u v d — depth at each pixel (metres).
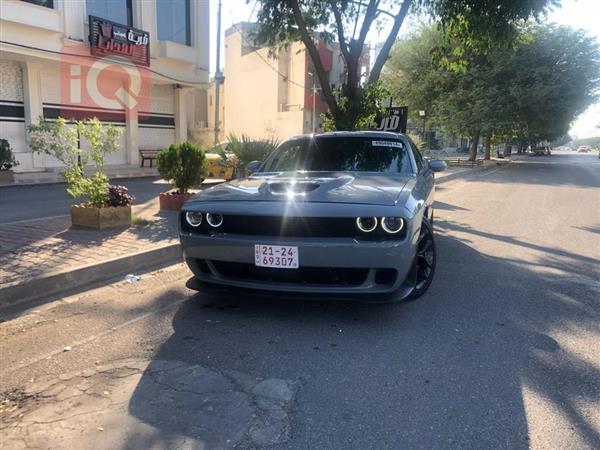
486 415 2.57
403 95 31.62
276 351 3.31
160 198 8.57
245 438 2.35
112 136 6.85
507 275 5.32
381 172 4.69
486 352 3.34
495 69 28.14
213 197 3.91
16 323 3.76
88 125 6.79
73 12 15.08
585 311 4.18
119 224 6.86
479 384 2.90
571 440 2.36
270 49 12.56
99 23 15.48
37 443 2.29
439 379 2.96
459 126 29.98
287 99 31.84
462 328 3.76
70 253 5.32
